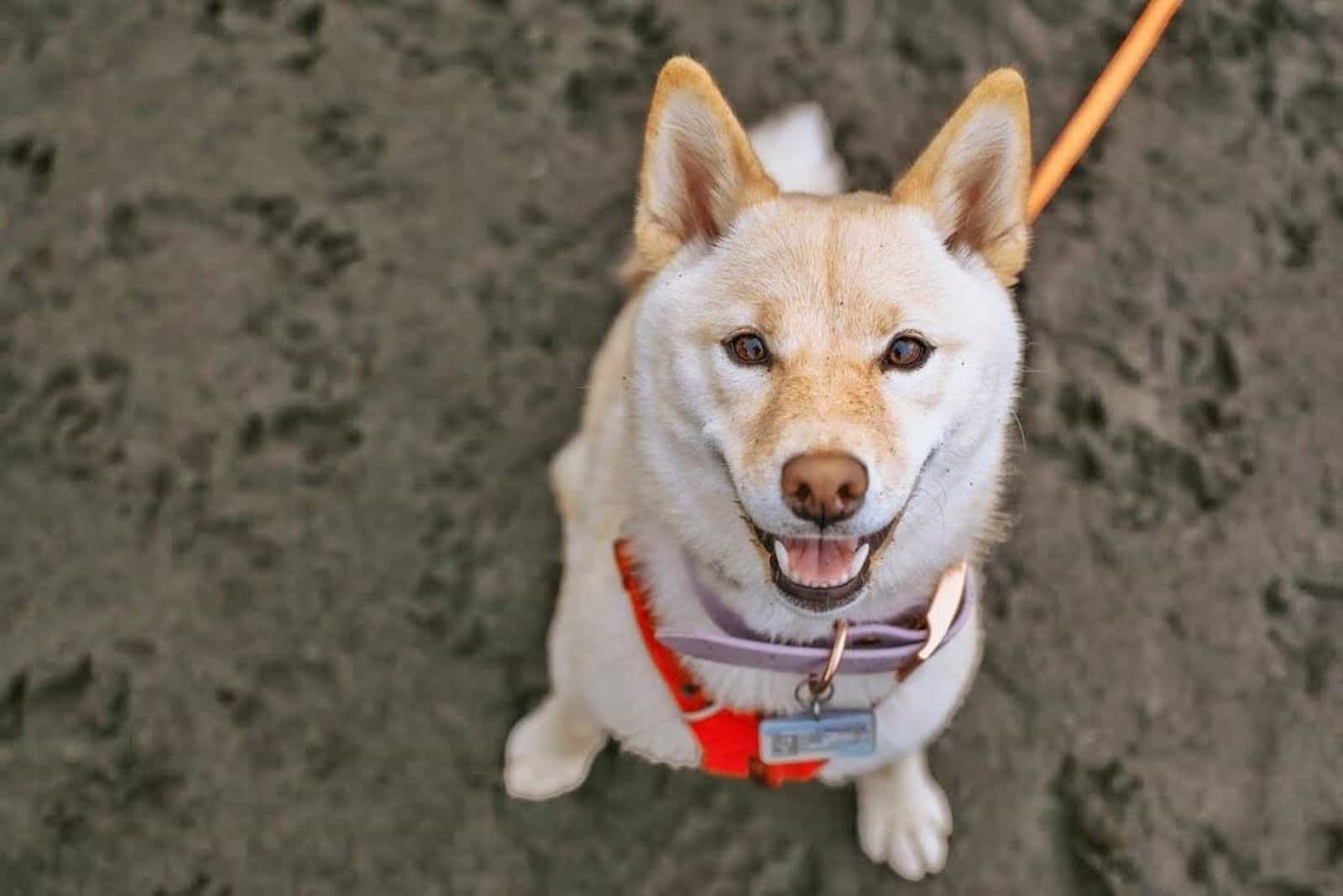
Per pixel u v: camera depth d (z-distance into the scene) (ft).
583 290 3.51
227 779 3.14
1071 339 3.52
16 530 3.25
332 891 3.10
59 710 3.15
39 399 3.34
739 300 2.36
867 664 2.50
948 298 2.38
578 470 3.06
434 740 3.20
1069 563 3.37
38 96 3.57
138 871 3.08
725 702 2.60
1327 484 3.45
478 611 3.28
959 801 3.21
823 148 3.32
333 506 3.32
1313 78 3.77
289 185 3.53
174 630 3.22
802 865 3.15
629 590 2.57
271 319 3.43
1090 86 3.73
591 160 3.60
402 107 3.61
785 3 3.74
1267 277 3.60
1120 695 3.29
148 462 3.32
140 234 3.47
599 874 3.13
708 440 2.37
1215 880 3.17
